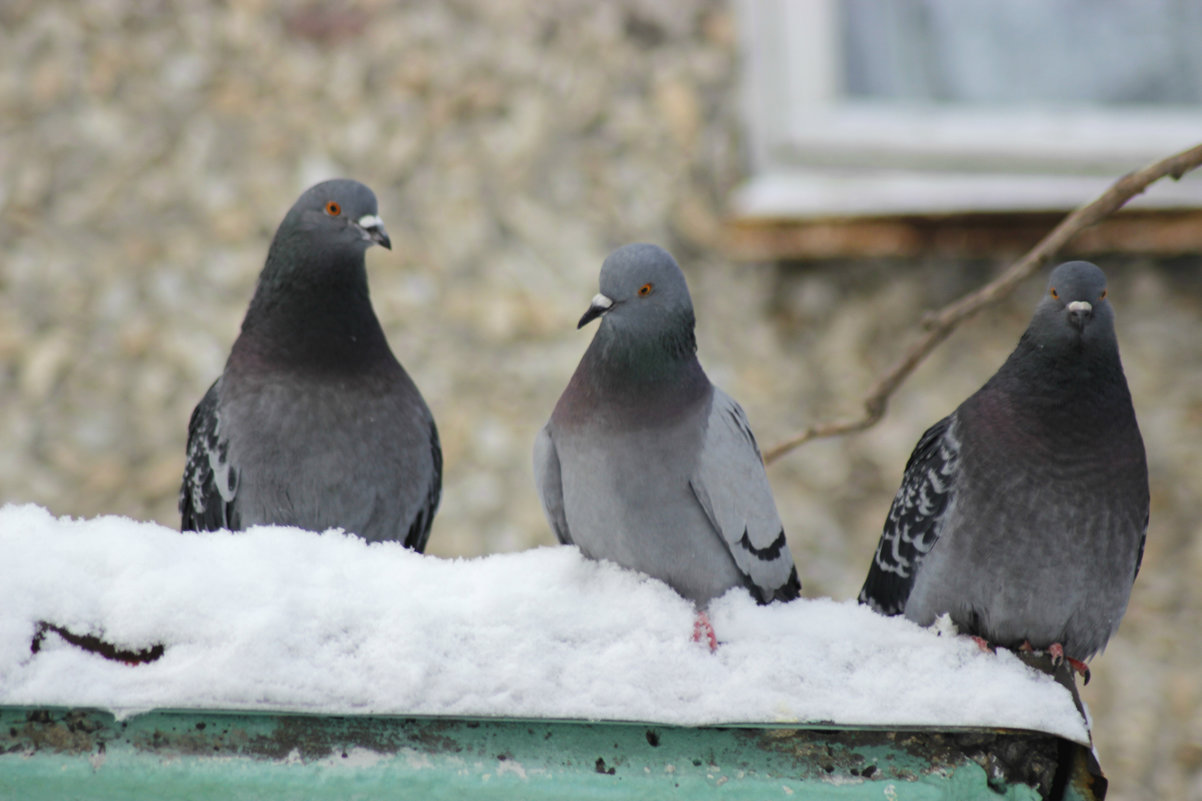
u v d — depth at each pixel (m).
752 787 3.74
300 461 6.13
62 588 3.72
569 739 3.76
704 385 5.61
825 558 12.41
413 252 14.01
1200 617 12.23
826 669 3.89
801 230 14.38
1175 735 11.41
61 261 13.63
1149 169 6.27
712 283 14.57
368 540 6.45
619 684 3.76
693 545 5.54
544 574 4.18
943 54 15.70
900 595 6.01
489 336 13.57
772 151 15.05
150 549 3.87
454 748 3.73
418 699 3.67
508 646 3.84
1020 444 5.55
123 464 12.50
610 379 5.42
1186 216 14.11
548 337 13.65
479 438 12.77
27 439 12.59
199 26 14.95
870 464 13.22
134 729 3.66
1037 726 3.75
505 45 15.25
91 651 3.66
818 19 15.16
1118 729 11.45
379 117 14.73
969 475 5.67
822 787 3.74
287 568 3.94
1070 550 5.51
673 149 15.12
